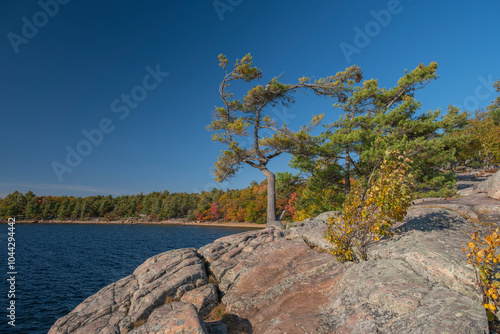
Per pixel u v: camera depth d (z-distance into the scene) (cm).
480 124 3141
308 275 681
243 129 1786
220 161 1886
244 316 619
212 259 906
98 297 767
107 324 642
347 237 709
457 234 660
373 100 1928
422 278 481
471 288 421
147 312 670
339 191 2016
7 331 1239
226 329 576
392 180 615
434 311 371
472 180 2558
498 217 838
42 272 2427
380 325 397
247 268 802
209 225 10100
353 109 1972
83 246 4362
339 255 723
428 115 1798
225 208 10581
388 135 1578
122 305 720
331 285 590
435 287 443
